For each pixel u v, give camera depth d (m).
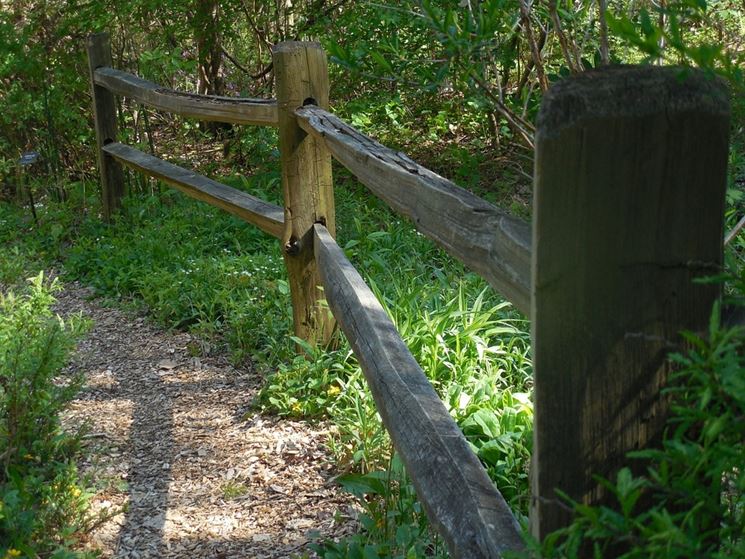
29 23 8.77
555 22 2.47
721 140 1.40
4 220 7.87
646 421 1.48
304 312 4.54
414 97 8.72
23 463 3.45
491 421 3.50
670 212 1.41
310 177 4.42
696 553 1.25
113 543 3.26
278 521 3.38
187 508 3.50
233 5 9.09
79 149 8.84
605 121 1.38
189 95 5.69
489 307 4.73
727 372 1.19
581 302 1.44
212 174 8.86
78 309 5.89
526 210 6.14
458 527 1.97
